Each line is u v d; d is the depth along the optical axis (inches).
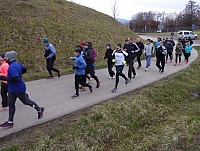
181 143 203.2
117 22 1098.7
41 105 270.5
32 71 460.1
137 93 330.0
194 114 281.6
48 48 393.7
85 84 314.2
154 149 200.8
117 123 236.7
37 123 223.0
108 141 213.2
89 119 229.8
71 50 606.9
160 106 302.0
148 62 495.8
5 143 187.3
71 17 818.2
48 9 781.3
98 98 303.0
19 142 188.7
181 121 251.8
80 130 210.7
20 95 207.2
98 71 487.8
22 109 256.2
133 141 218.5
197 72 497.7
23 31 585.3
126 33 991.0
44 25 657.0
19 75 203.2
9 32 561.3
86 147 194.5
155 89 348.5
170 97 335.0
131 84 380.2
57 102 282.8
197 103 327.3
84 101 289.4
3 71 244.7
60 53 572.4
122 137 223.1
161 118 275.7
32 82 379.2
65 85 365.4
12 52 200.2
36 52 533.0
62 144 189.3
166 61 625.3
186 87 385.1
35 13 705.6
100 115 238.8
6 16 619.8
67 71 467.2
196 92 377.1
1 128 209.3
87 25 817.5
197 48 1119.6
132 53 395.2
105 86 364.2
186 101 338.6
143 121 260.7
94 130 213.2
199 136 213.8
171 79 413.7
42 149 179.9
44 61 511.5
